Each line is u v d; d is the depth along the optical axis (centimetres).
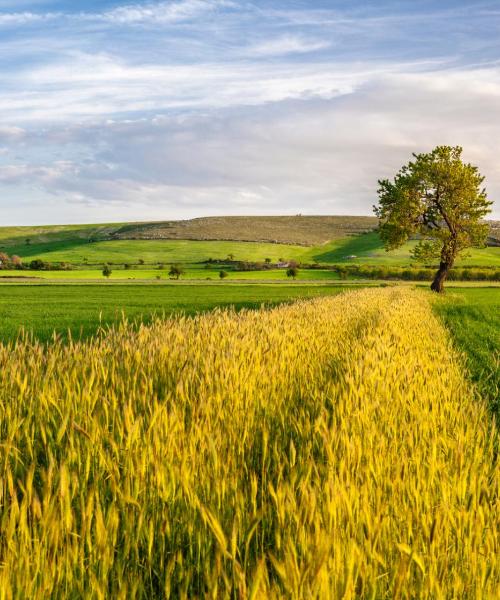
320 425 467
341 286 9162
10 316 3447
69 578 276
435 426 542
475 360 1478
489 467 467
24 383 545
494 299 5253
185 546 327
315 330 1195
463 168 5547
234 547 261
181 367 660
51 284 9438
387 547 306
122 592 261
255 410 568
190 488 349
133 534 317
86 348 776
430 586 276
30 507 313
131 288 8362
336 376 762
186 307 4503
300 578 245
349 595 246
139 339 836
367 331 1316
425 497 360
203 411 478
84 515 296
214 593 253
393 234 5844
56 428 461
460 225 5741
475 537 321
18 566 262
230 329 1021
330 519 305
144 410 493
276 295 6538
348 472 362
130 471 364
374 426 487
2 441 429
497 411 902
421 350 1195
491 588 288
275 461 436
